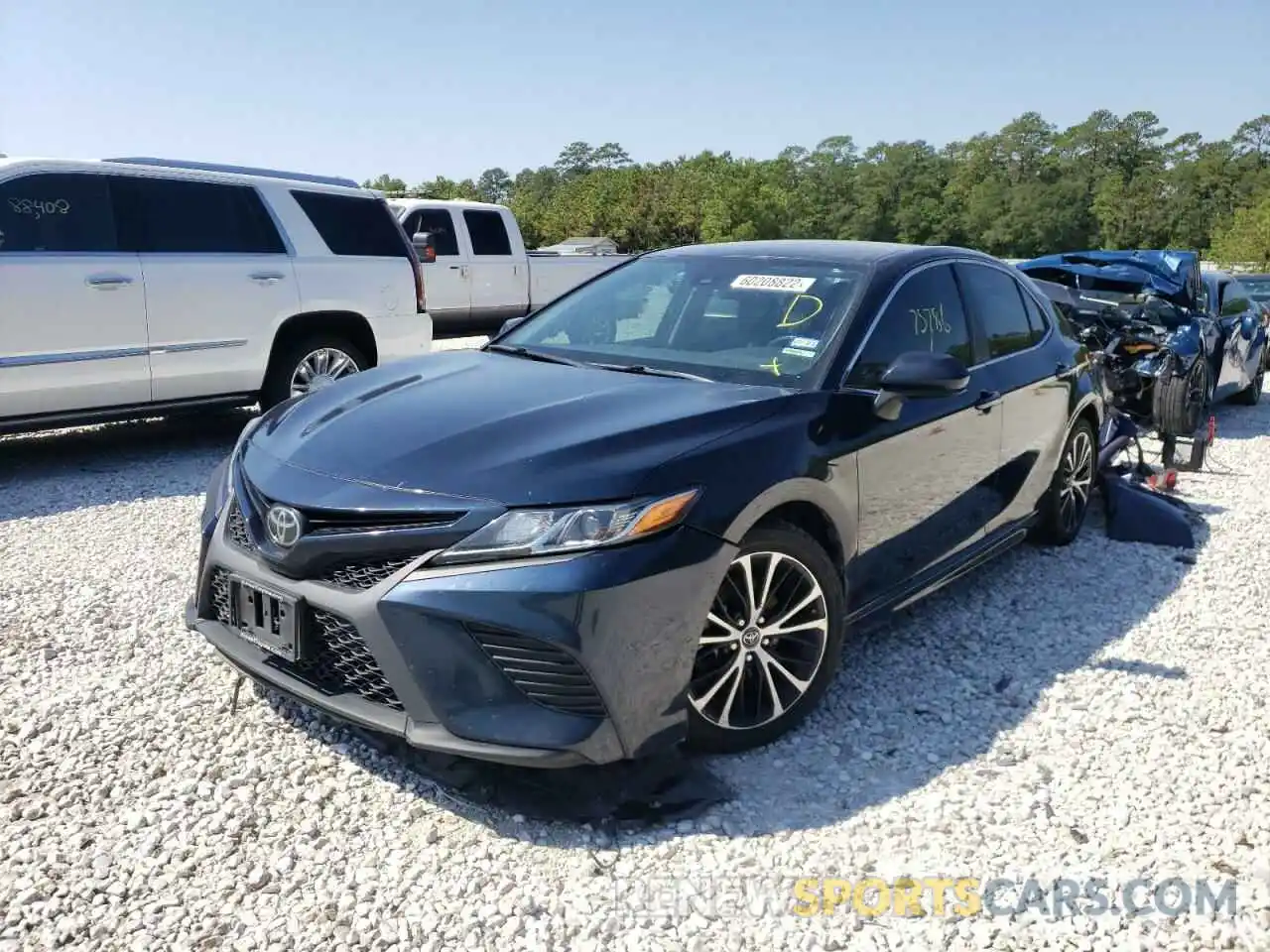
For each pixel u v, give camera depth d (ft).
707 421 10.64
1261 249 213.87
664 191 261.44
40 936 8.00
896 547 12.78
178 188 23.27
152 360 22.75
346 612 9.43
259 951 7.97
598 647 9.09
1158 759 11.16
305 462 10.42
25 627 13.62
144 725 11.18
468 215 45.14
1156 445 27.86
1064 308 28.37
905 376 11.76
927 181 461.37
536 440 10.10
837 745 11.32
